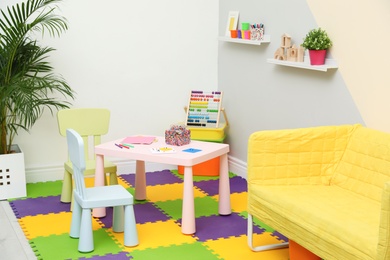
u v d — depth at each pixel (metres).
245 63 4.48
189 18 4.71
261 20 4.24
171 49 4.70
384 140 3.04
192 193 3.41
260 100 4.34
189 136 3.75
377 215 2.71
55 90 4.40
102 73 4.52
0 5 4.19
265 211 3.04
